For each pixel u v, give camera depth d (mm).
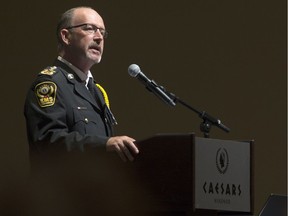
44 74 8391
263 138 14820
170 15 14797
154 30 14719
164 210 7230
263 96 14914
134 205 7363
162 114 14438
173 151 7227
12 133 13789
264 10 15102
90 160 7555
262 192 14672
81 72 8789
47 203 7801
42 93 8227
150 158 7301
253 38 15008
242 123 14812
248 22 15023
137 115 14422
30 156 8102
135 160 7355
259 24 15070
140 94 14461
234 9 14977
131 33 14633
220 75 14828
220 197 7465
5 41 14070
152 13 14742
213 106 14750
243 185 7738
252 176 7824
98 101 8773
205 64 14812
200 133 14406
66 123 8289
